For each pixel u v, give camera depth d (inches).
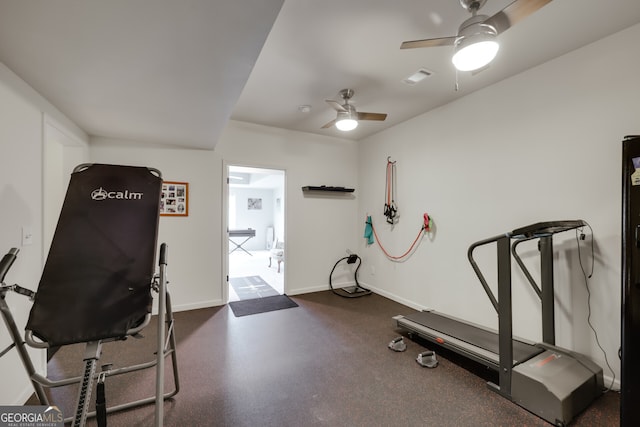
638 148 58.1
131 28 55.6
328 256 183.9
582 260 84.7
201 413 69.0
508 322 74.5
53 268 55.2
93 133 122.0
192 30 56.7
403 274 154.2
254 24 55.2
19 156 72.1
